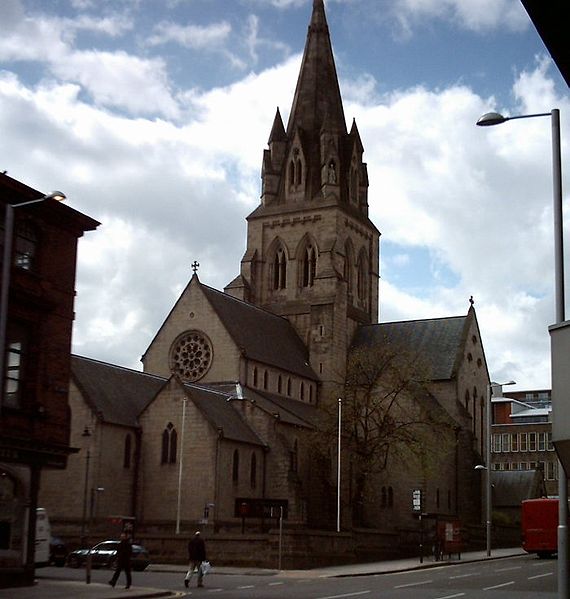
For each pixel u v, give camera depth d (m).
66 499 83.94
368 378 98.06
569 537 30.00
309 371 114.50
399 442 98.50
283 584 55.03
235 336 101.25
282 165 127.50
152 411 89.50
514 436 185.38
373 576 64.38
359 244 127.62
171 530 83.50
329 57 131.62
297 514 91.38
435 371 118.44
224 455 87.25
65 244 52.47
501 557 88.69
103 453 84.88
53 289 51.09
